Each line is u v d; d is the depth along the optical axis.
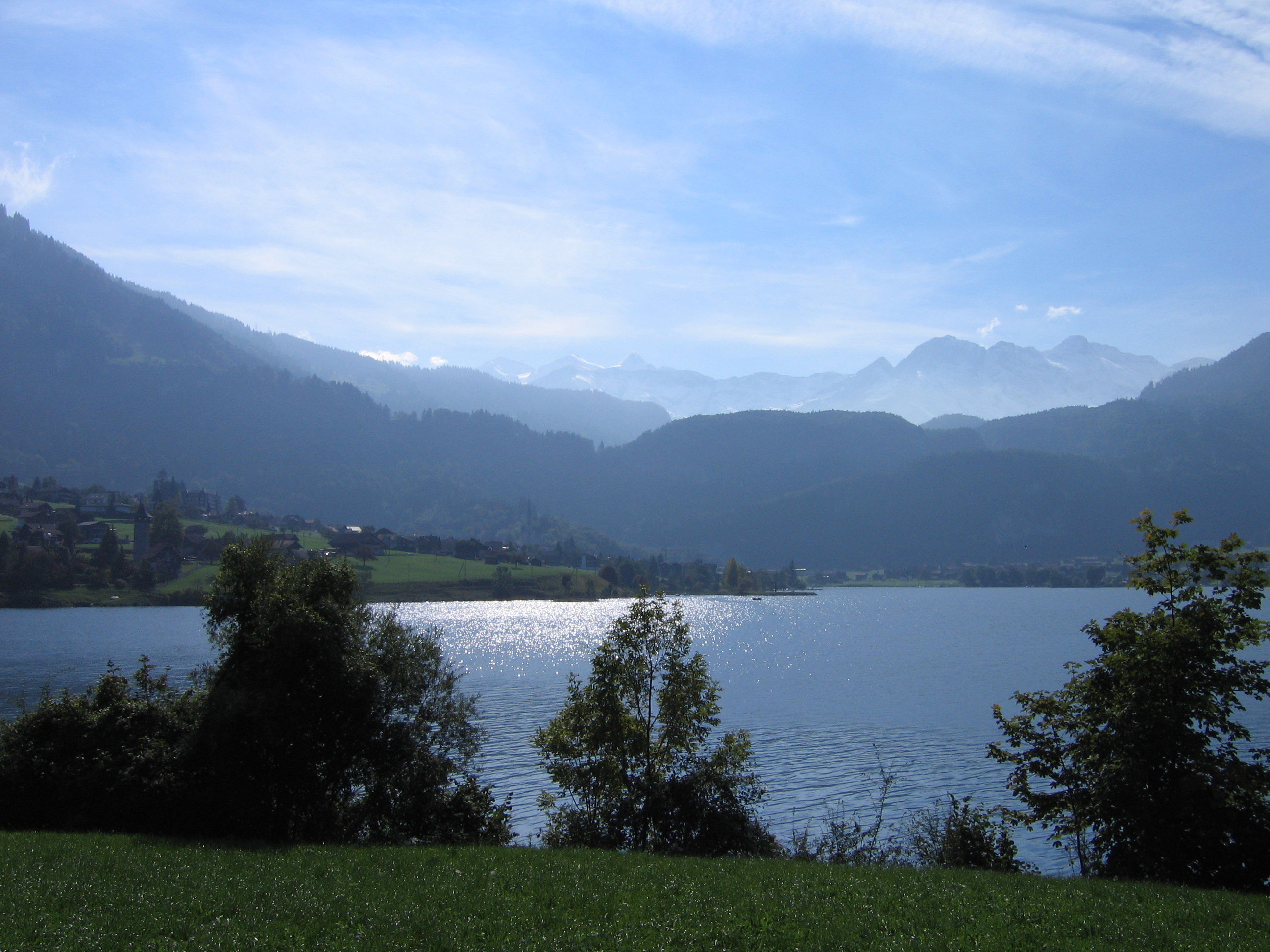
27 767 27.88
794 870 23.41
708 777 30.17
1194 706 23.67
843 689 85.88
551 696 78.81
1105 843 24.62
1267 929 17.53
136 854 22.48
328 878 20.67
